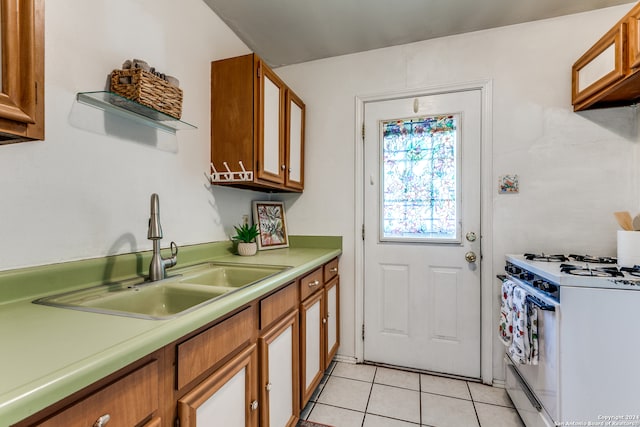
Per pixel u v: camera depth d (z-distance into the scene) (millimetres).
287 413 1351
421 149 2123
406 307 2141
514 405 1647
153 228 1172
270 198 2408
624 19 1352
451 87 2029
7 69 626
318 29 1957
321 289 1862
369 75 2219
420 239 2109
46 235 948
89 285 1052
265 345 1153
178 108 1283
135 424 625
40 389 442
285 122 1971
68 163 1009
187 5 1562
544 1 1685
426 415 1626
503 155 1922
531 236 1871
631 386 1143
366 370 2125
